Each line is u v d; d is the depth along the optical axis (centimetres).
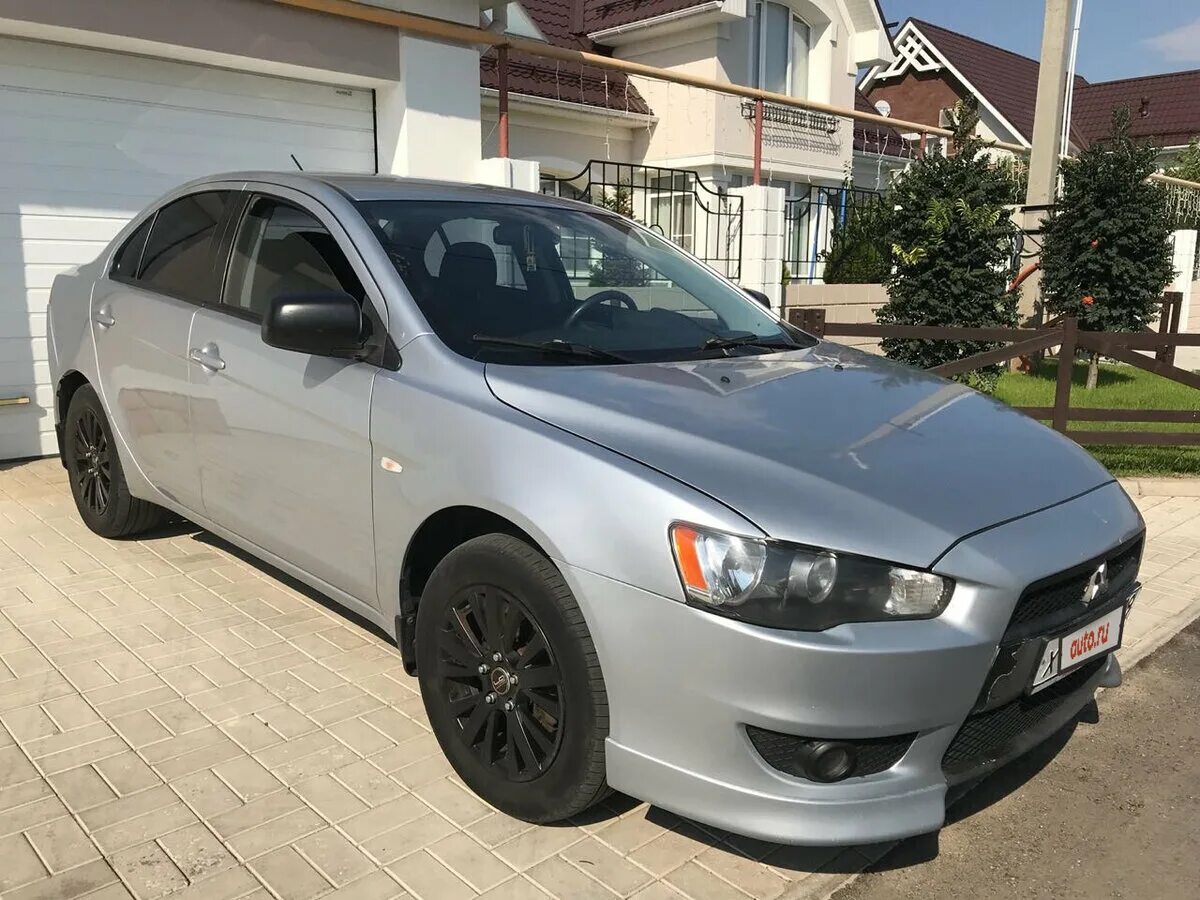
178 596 412
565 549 234
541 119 1234
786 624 212
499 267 335
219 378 355
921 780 226
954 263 877
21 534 485
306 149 716
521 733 255
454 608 269
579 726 238
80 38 584
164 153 647
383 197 345
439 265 320
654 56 1368
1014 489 253
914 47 2762
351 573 311
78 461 480
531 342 300
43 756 292
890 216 910
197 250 395
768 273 991
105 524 466
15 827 258
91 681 339
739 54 1344
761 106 1005
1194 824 279
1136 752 319
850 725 213
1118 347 634
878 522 222
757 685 213
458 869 245
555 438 246
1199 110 3350
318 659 358
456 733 274
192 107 654
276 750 298
